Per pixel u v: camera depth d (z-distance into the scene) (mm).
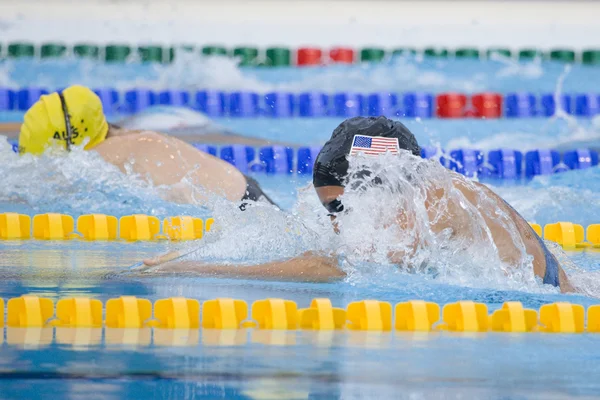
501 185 24234
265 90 31844
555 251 15555
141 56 33875
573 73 33500
